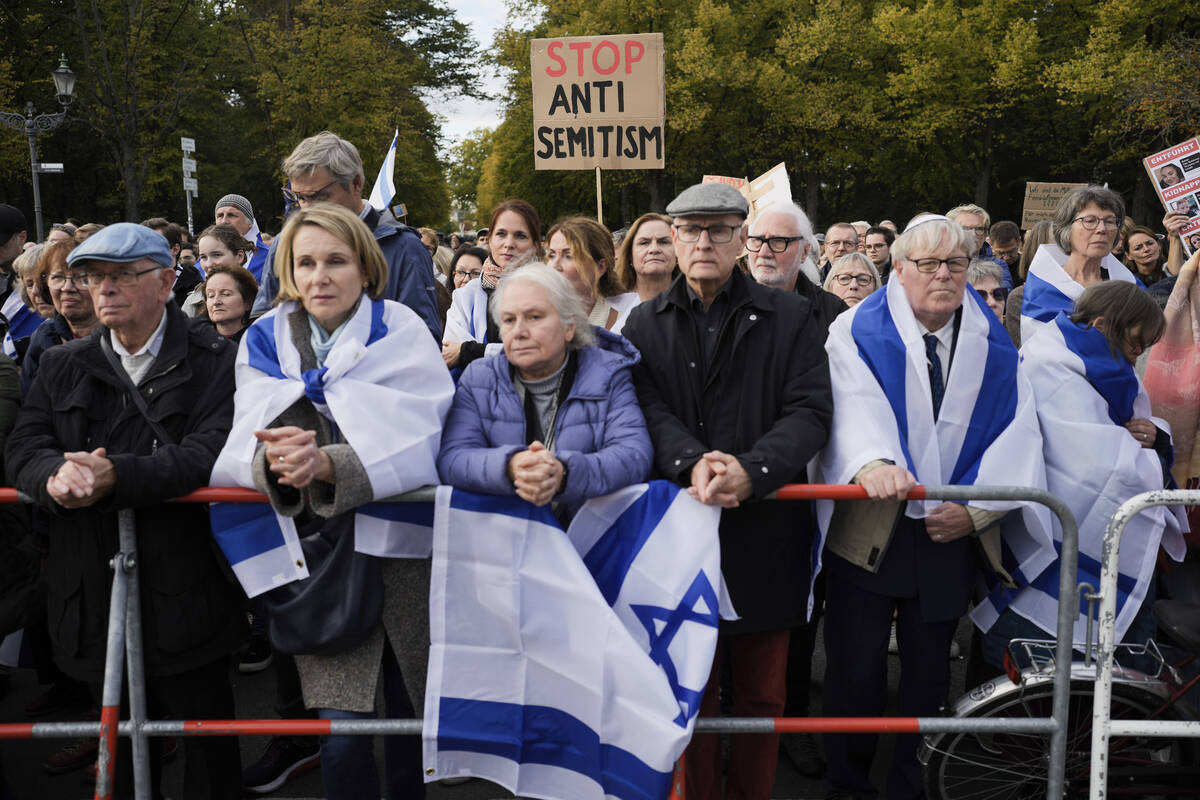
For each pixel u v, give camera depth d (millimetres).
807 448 2395
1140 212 25688
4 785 3162
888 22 26359
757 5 29297
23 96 28188
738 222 2531
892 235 6168
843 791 2932
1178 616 2539
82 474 2152
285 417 2348
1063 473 2795
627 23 29094
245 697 3924
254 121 32844
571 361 2471
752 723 2330
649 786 2219
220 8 31453
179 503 2402
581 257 3725
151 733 2328
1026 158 32594
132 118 24000
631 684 2232
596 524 2396
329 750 2404
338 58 27891
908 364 2646
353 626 2324
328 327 2395
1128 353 2873
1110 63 22297
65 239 3414
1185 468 3344
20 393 2824
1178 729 2410
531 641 2309
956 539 2676
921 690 2766
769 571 2561
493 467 2229
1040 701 2830
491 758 2338
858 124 28094
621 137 5965
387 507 2318
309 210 2383
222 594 2512
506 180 34906
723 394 2555
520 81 30438
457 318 4117
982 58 26391
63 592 2434
